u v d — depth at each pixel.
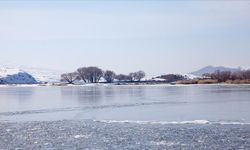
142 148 31.58
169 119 49.50
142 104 73.94
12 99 94.00
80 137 36.81
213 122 45.72
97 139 35.62
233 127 41.59
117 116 53.75
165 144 33.00
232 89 140.38
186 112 58.03
